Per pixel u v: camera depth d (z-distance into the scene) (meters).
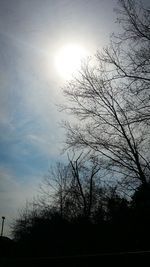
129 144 16.92
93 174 27.61
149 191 16.55
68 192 30.36
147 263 7.15
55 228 32.62
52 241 33.19
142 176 16.62
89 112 17.77
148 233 21.33
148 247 21.50
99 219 26.42
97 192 27.00
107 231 25.06
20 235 42.25
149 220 19.81
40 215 36.72
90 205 27.31
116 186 18.39
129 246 22.39
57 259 8.12
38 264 8.51
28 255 36.72
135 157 16.77
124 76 15.62
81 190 28.45
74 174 28.33
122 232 22.62
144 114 15.67
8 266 9.34
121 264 7.29
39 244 35.19
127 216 21.70
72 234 30.30
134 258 7.25
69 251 29.77
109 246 24.25
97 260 7.53
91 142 17.73
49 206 34.75
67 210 31.50
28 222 42.44
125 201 21.44
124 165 16.97
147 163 16.72
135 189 17.02
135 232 21.80
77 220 29.72
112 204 22.27
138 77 15.08
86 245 27.55
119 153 17.00
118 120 17.05
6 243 45.84
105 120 17.36
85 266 7.62
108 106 17.23
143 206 17.89
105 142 17.34
